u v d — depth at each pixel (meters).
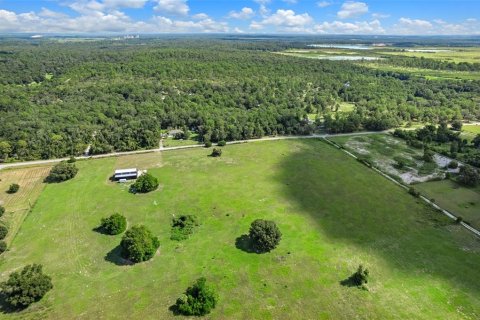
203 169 123.12
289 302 65.19
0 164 128.38
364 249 79.75
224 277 71.31
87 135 148.25
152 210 96.56
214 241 82.75
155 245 79.44
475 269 73.38
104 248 81.19
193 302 63.28
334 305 64.44
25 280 65.31
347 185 110.50
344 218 92.00
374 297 66.25
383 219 91.44
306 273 72.38
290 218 91.88
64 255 78.88
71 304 65.31
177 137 158.25
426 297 66.19
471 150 140.75
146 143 143.88
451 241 82.56
